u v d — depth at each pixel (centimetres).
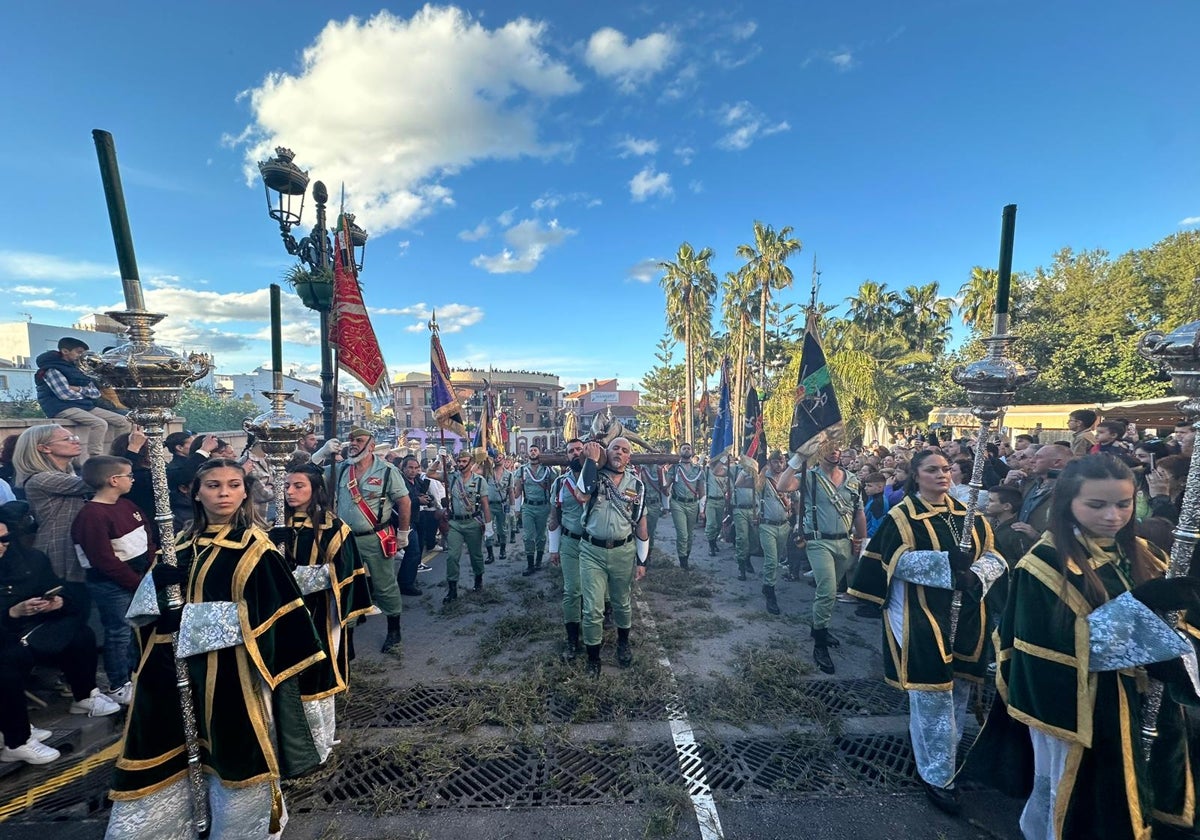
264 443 332
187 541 232
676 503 762
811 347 515
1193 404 202
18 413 1597
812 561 462
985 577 270
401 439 2095
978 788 287
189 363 221
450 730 347
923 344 3450
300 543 334
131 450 446
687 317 3209
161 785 214
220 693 217
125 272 213
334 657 304
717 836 257
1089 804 205
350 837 257
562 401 7412
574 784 294
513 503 1002
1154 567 221
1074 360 2372
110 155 209
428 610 600
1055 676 209
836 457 498
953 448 797
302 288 589
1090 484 207
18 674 306
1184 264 2172
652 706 378
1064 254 2702
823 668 429
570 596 468
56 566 376
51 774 304
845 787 290
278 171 571
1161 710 218
